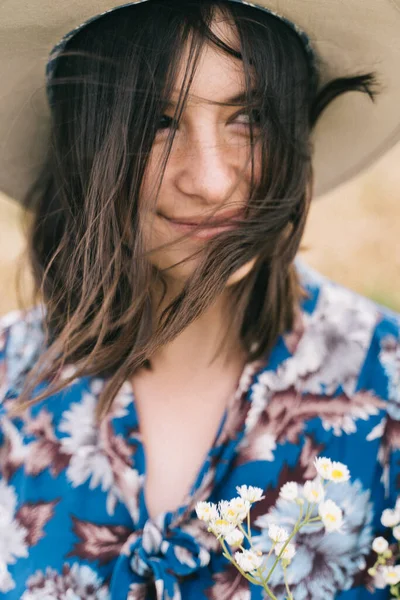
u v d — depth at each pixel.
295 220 1.00
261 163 0.92
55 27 0.93
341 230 2.23
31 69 1.00
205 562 0.90
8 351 1.12
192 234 0.89
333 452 0.96
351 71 1.00
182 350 1.01
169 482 0.97
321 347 1.01
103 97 0.93
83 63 0.95
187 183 0.88
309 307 1.05
